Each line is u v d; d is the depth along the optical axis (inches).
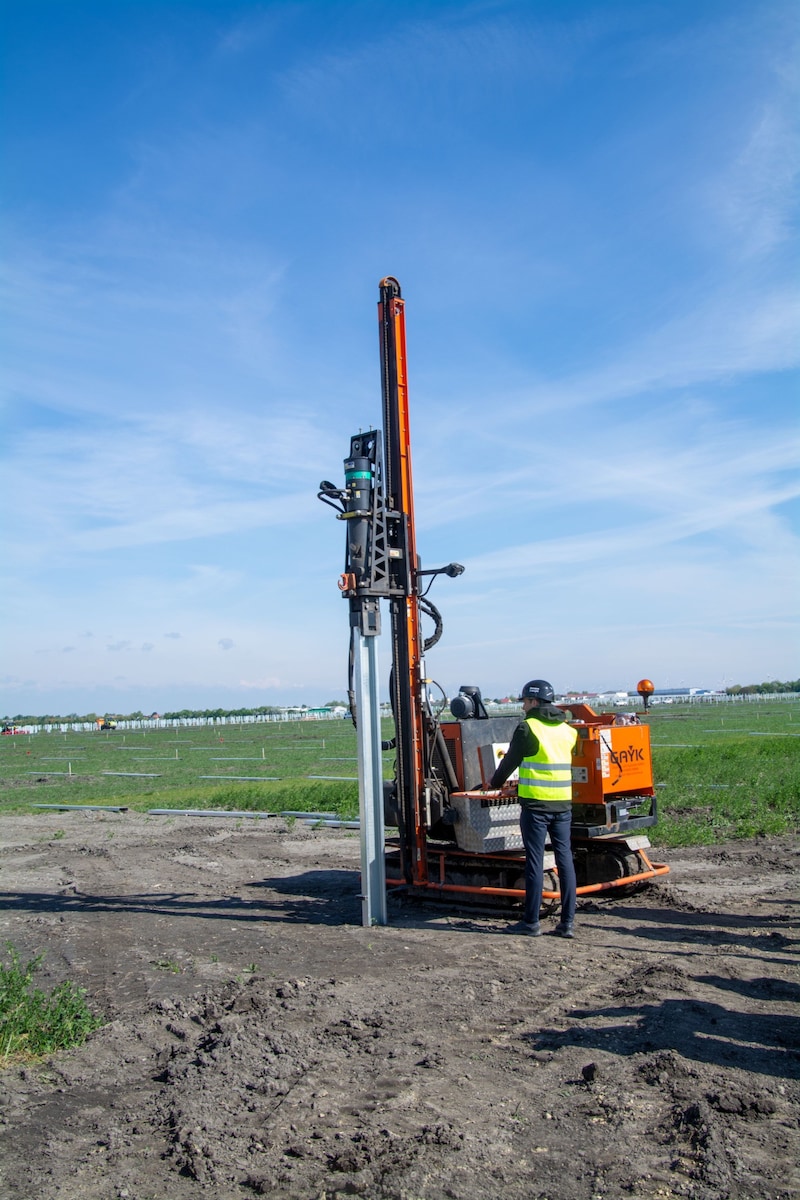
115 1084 203.3
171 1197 150.8
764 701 3570.4
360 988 263.3
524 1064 199.2
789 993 244.5
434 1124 169.0
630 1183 147.3
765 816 581.6
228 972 295.9
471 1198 144.5
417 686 390.6
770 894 388.2
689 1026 215.3
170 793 973.2
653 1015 225.3
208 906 412.8
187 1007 255.9
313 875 486.9
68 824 764.0
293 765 1346.0
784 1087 180.2
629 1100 176.6
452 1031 222.5
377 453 370.0
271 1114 178.5
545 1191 146.0
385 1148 161.3
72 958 324.8
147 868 525.7
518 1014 234.4
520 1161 155.7
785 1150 155.8
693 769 824.9
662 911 361.4
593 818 381.4
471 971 278.7
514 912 362.6
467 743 389.7
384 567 371.6
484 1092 184.7
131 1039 231.8
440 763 393.7
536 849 327.9
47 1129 179.9
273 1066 201.9
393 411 386.0
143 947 336.8
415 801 389.4
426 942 324.2
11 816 838.5
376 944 324.2
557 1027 222.5
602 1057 200.1
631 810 392.2
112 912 405.7
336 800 781.3
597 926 339.0
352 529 362.3
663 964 271.7
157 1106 187.9
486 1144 161.6
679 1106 172.2
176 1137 171.5
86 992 280.5
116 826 737.0
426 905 391.5
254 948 327.3
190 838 645.9
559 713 336.2
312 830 663.8
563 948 306.2
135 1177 158.6
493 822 376.5
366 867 355.9
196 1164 159.9
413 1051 209.6
